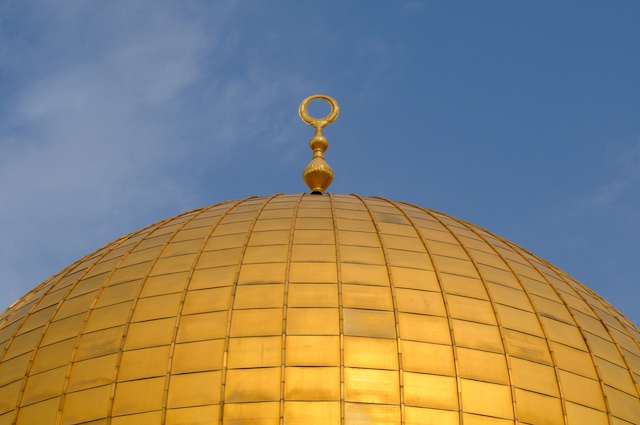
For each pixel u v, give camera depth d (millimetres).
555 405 21484
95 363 21594
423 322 21906
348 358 20953
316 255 23266
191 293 22531
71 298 23922
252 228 24641
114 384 21047
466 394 20906
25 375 22094
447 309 22359
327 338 21250
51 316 23516
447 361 21281
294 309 21797
